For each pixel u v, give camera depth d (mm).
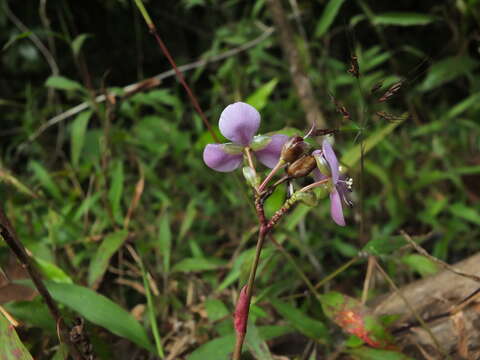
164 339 224
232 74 389
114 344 222
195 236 340
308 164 126
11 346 151
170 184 372
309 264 292
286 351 220
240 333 134
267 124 416
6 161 385
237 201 342
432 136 427
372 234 337
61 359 167
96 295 186
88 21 623
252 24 421
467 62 335
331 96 156
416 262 238
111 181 316
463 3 340
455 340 192
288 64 386
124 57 636
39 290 149
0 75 594
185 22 612
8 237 139
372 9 584
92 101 306
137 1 202
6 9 386
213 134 211
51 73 609
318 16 514
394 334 201
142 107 480
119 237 229
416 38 607
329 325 214
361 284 289
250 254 213
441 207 339
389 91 150
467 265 202
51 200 349
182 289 265
